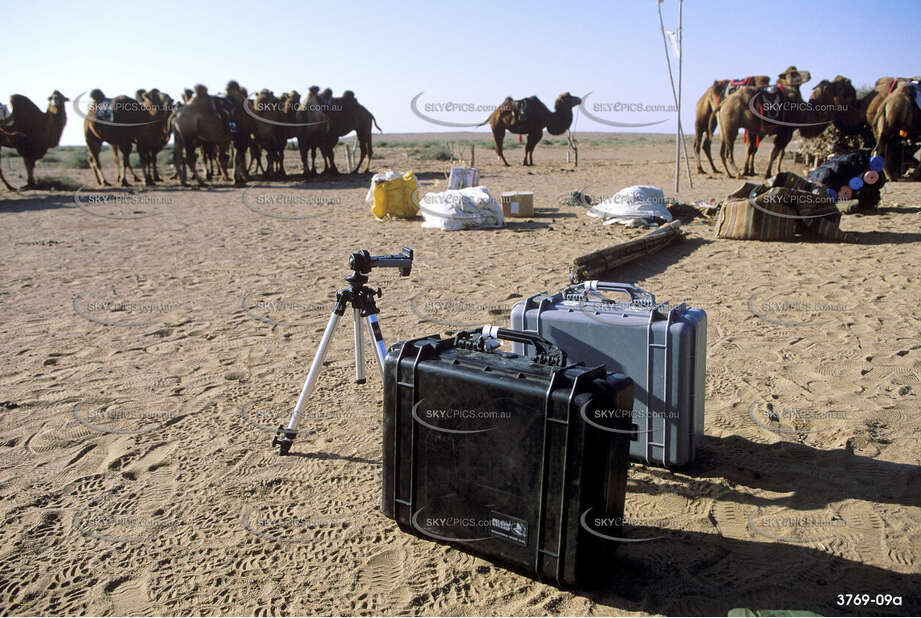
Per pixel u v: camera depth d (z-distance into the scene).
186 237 12.94
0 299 8.20
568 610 2.74
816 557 3.04
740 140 55.81
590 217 14.27
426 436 3.08
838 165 13.83
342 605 2.81
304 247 11.66
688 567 2.99
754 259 9.64
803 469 3.82
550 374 2.79
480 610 2.76
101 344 6.41
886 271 8.53
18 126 21.59
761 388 4.98
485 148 52.22
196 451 4.24
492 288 8.35
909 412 4.48
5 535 3.35
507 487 2.87
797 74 21.28
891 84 19.91
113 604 2.84
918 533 3.19
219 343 6.40
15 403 5.00
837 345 5.83
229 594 2.89
